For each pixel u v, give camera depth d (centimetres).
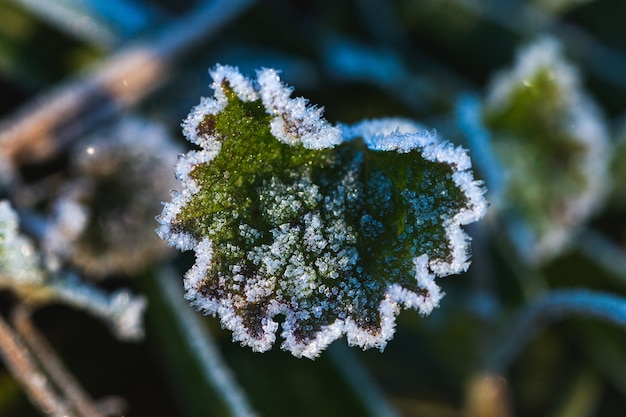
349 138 13
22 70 24
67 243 21
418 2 26
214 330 23
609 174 25
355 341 13
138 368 23
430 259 13
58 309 23
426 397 23
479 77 27
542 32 26
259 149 12
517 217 23
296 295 12
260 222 12
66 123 23
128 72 23
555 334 25
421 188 13
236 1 24
